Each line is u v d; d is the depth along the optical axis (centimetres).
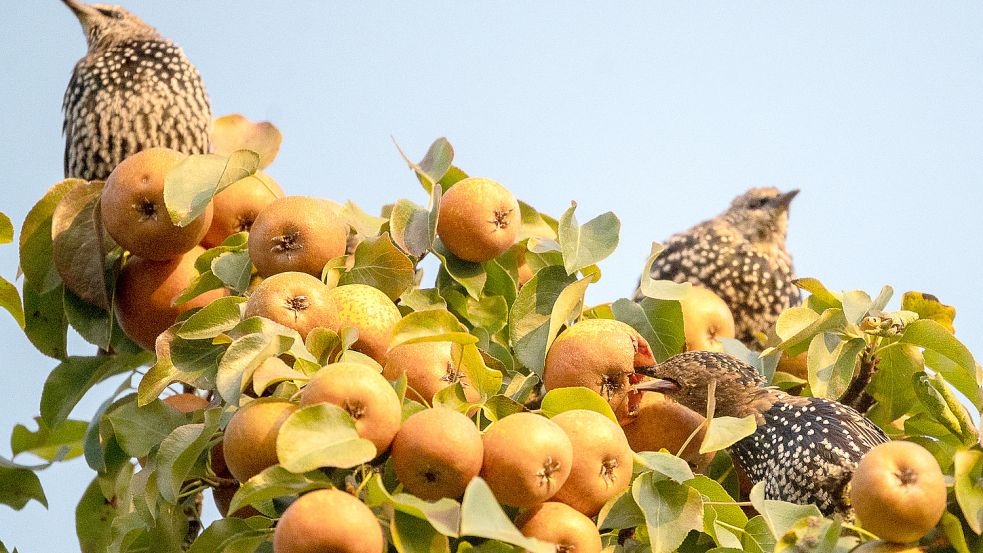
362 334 1294
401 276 1412
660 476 1188
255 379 1136
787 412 1636
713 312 1828
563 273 1430
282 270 1397
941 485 1086
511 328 1405
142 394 1273
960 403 1377
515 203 1470
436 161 1567
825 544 1116
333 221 1418
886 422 1630
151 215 1456
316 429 1048
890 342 1542
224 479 1324
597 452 1139
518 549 1071
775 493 1623
